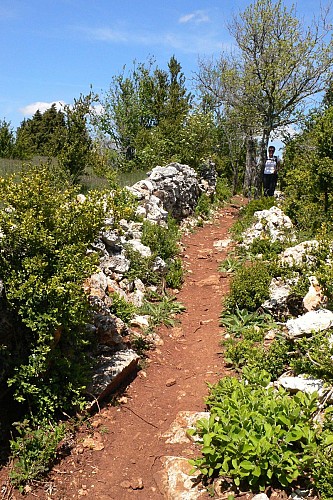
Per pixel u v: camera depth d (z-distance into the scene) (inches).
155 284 346.9
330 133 394.9
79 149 525.7
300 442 152.7
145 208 459.2
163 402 215.3
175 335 282.8
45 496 156.3
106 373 211.8
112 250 323.3
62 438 178.1
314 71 805.9
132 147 968.9
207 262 441.4
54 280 176.9
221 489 154.3
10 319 176.1
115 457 177.9
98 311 223.6
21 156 829.8
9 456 163.8
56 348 192.7
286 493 147.9
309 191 422.3
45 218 189.8
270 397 169.5
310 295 247.8
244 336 265.4
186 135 815.7
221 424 164.7
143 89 1082.1
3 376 170.7
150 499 159.3
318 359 177.9
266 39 816.9
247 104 853.8
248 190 1008.2
